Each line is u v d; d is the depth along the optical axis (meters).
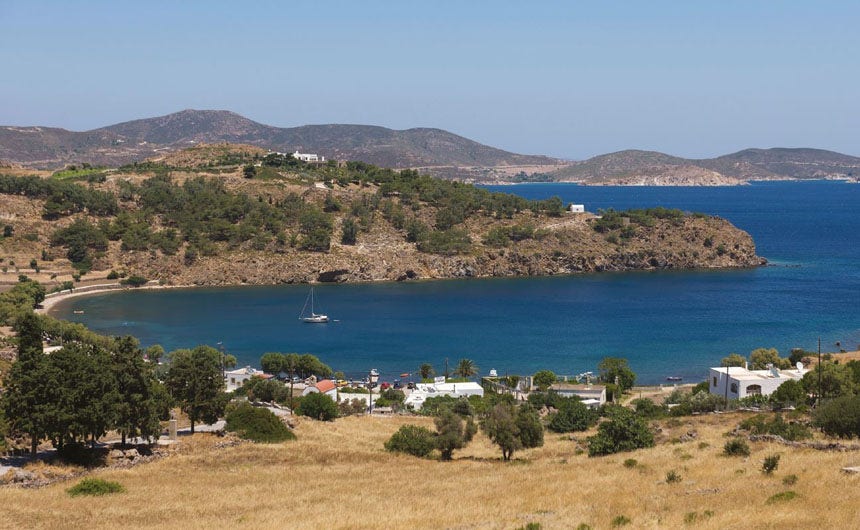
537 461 91.56
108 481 76.38
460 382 168.00
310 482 79.25
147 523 61.88
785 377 138.00
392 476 82.75
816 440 86.75
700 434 98.31
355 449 101.56
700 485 65.88
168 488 75.81
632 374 167.88
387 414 141.62
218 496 72.38
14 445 89.19
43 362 84.00
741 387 135.25
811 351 195.38
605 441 92.12
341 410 140.62
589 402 143.62
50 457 84.38
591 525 53.69
